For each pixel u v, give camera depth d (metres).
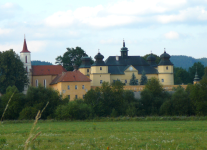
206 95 94.62
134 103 102.81
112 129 50.72
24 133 44.56
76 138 37.19
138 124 63.34
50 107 93.62
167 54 177.12
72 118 84.88
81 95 143.88
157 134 41.81
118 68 179.38
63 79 142.75
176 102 98.38
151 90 111.81
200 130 48.44
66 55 197.88
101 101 100.88
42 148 28.78
